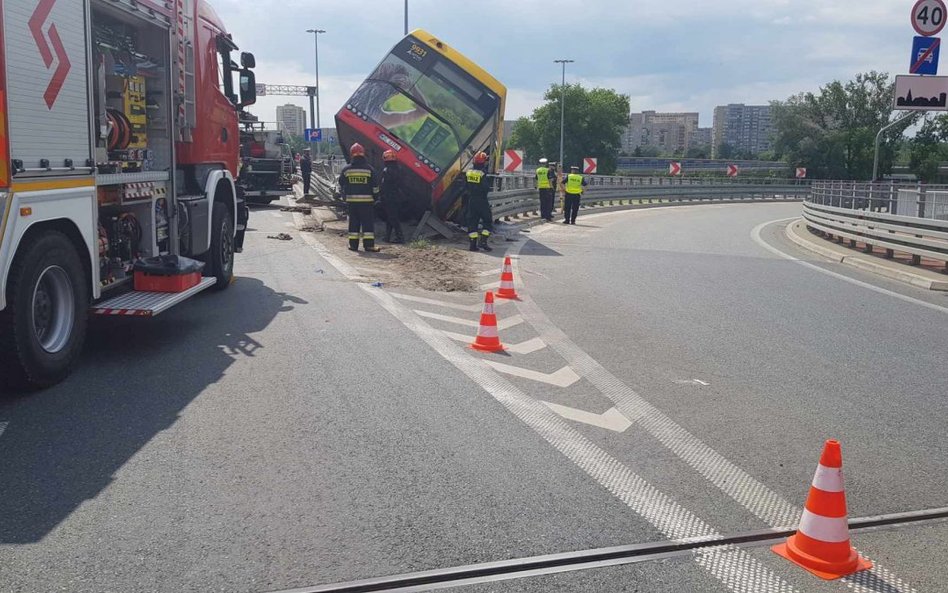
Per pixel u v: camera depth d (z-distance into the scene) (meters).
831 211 21.12
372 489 4.75
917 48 15.73
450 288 11.83
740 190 53.72
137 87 8.20
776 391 7.16
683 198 46.72
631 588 3.78
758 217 34.50
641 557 4.07
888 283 14.08
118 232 7.88
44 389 6.45
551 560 3.99
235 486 4.73
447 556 4.00
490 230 17.95
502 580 3.81
